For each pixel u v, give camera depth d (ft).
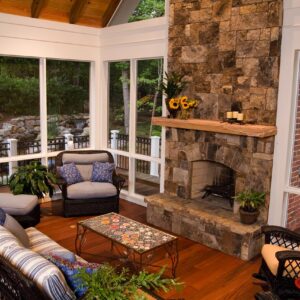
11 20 17.04
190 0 15.49
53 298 6.88
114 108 21.17
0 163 18.21
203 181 16.76
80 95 21.03
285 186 13.69
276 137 13.56
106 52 20.39
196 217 14.57
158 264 12.74
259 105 13.75
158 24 17.30
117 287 6.54
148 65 18.56
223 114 14.97
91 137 21.67
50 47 18.67
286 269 9.71
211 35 14.94
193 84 15.92
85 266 7.72
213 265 12.79
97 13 20.10
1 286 7.93
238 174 14.33
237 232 13.24
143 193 19.88
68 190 16.99
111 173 18.51
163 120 16.14
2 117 18.12
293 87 13.24
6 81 18.01
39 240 10.96
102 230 11.62
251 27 13.62
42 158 19.62
